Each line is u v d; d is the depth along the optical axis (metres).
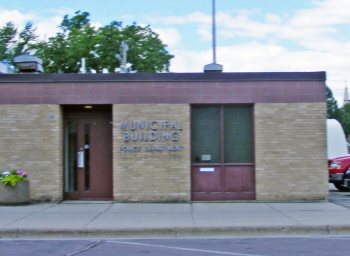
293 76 12.56
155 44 40.34
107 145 13.12
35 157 12.49
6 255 7.30
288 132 12.51
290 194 12.45
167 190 12.44
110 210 11.31
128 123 12.52
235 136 12.78
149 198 12.45
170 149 12.47
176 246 8.01
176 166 12.47
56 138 12.53
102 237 8.96
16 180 12.05
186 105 12.54
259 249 7.69
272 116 12.54
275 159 12.49
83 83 12.58
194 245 8.09
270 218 10.10
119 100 12.54
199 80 12.58
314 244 8.08
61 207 11.80
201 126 12.78
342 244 8.07
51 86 12.58
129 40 38.28
